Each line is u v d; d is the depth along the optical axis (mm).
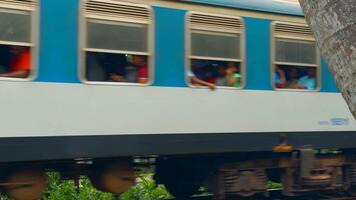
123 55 6816
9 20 6059
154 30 7051
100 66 6641
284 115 8164
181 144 7156
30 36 6180
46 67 6234
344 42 2607
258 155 8492
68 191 9633
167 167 8844
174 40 7203
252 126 7812
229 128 7590
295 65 8398
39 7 6238
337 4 2627
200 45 7434
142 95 6898
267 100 8000
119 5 6793
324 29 2705
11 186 6504
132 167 7461
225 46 7680
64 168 7172
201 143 7324
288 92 8234
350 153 9500
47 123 6191
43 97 6191
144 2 6988
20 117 6031
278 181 9117
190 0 7359
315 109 8523
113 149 6625
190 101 7270
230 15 7738
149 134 6906
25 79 6105
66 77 6363
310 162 8367
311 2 2764
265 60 8039
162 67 7086
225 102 7586
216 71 7578
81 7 6512
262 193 8891
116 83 6715
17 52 6086
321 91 8641
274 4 8273
